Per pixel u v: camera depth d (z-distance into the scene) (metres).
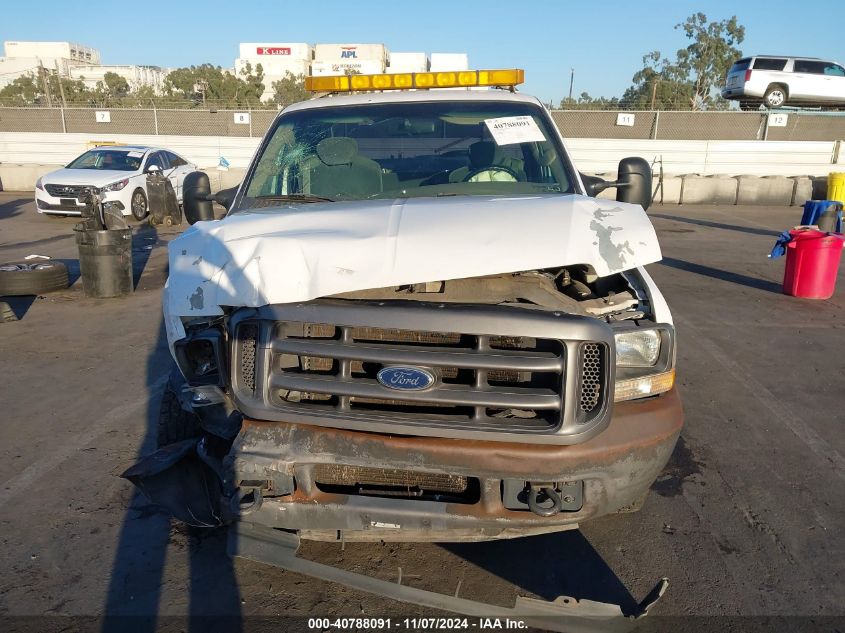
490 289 2.73
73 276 9.84
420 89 4.51
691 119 24.42
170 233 14.20
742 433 4.75
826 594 3.07
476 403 2.48
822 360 6.30
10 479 4.05
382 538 2.84
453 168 3.86
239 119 25.88
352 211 3.10
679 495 3.92
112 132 25.97
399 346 2.55
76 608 2.96
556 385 2.51
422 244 2.64
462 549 3.37
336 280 2.55
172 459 2.96
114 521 3.63
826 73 24.62
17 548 3.38
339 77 4.46
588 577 3.17
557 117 24.75
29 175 21.66
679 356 6.39
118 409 5.09
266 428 2.66
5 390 5.46
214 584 3.13
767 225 15.76
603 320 2.64
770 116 24.02
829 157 22.67
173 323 2.89
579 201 3.18
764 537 3.52
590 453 2.52
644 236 2.81
